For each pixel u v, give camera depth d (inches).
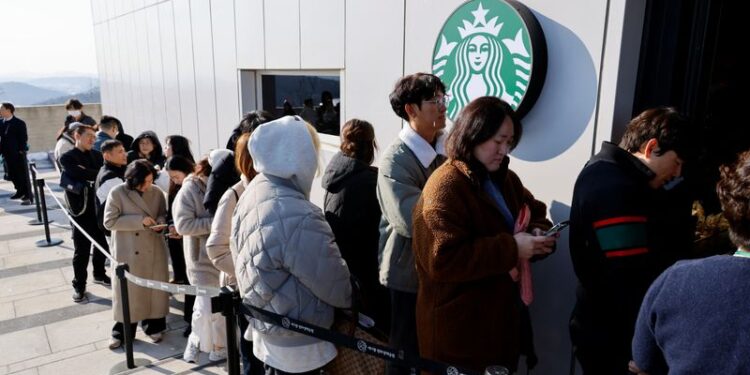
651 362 42.4
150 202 144.5
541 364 96.0
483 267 62.3
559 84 86.0
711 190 93.0
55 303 179.8
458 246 62.9
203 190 122.0
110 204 138.9
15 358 142.1
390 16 123.8
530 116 91.7
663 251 64.1
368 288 97.7
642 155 62.0
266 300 68.3
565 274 89.2
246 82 202.8
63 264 219.9
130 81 343.6
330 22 147.1
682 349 36.5
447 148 67.6
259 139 68.9
